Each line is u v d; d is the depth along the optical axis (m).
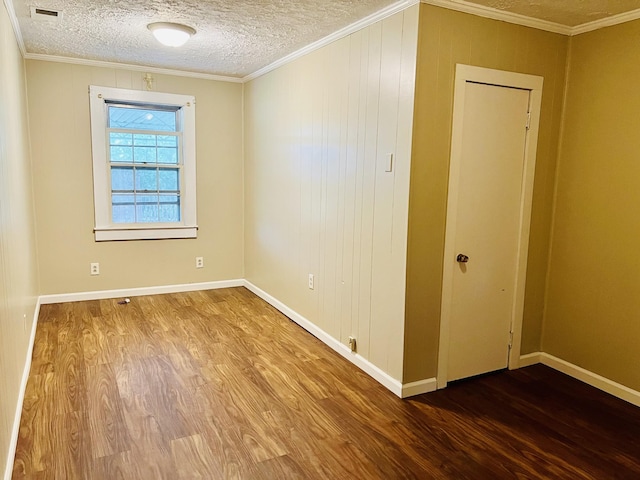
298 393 2.85
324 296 3.66
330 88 3.43
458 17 2.64
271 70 4.43
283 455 2.21
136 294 4.96
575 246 3.13
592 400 2.84
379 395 2.84
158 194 4.98
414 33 2.55
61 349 3.44
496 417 2.62
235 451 2.24
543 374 3.21
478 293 3.04
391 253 2.84
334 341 3.53
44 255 4.50
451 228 2.82
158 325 4.04
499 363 3.22
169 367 3.18
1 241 2.06
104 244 4.74
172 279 5.13
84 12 2.99
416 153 2.63
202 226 5.21
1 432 1.81
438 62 2.62
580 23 2.93
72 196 4.55
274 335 3.85
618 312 2.88
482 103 2.82
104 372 3.07
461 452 2.27
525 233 3.14
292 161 4.11
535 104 3.02
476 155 2.87
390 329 2.88
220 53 4.01
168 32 3.23
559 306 3.26
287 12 2.88
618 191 2.85
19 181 3.12
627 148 2.79
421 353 2.85
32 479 2.00
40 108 4.31
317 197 3.70
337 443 2.33
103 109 4.57
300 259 4.04
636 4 2.59
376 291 3.01
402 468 2.14
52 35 3.55
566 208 3.17
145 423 2.46
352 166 3.20
